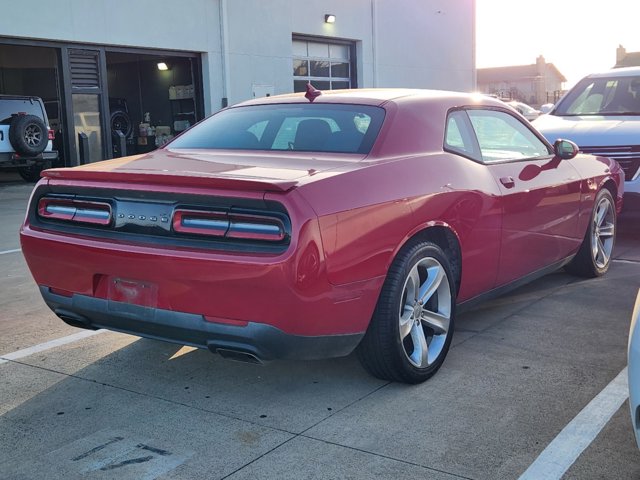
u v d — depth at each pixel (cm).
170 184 323
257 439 316
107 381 388
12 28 1488
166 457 301
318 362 411
